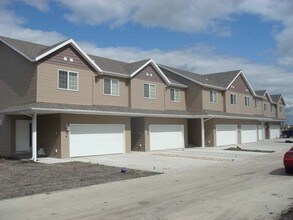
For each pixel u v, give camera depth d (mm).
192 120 37844
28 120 25328
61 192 11734
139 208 9227
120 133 27219
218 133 38031
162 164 20531
